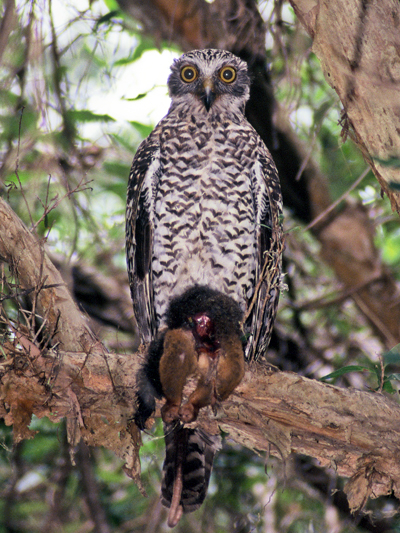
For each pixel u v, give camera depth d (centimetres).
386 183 560
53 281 715
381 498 932
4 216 707
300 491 1041
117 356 662
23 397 621
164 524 1007
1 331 629
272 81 1079
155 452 898
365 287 1139
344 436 658
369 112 537
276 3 901
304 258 1302
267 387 661
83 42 1044
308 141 1102
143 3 1021
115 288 1195
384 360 656
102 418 655
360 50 534
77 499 1035
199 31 1055
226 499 1053
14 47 880
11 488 992
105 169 1155
